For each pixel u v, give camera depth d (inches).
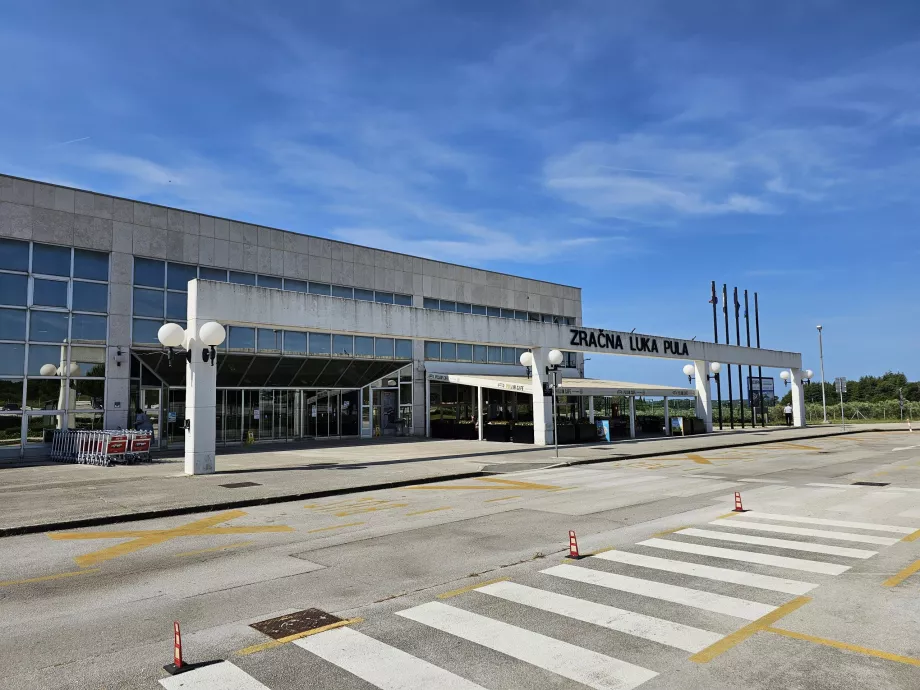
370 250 1363.2
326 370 1274.6
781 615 237.0
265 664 197.3
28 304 931.3
